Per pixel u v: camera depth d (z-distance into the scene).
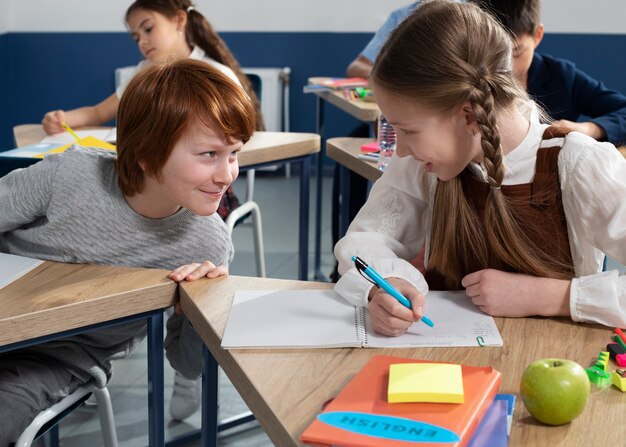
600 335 1.14
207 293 1.30
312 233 4.05
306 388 0.99
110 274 1.37
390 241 1.42
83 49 5.00
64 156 1.54
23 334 1.22
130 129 1.39
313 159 5.15
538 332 1.15
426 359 1.07
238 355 1.08
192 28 2.86
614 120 2.49
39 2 4.92
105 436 1.62
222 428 2.19
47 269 1.40
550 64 2.69
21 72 5.03
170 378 2.48
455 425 0.84
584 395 0.89
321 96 3.38
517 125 1.28
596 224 1.25
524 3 2.22
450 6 1.19
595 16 4.70
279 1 4.95
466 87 1.13
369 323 1.17
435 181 1.40
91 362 1.51
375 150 2.38
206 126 1.34
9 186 1.55
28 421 1.42
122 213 1.50
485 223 1.28
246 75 3.17
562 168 1.26
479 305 1.21
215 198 1.42
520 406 0.95
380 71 1.18
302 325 1.16
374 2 4.91
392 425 0.85
